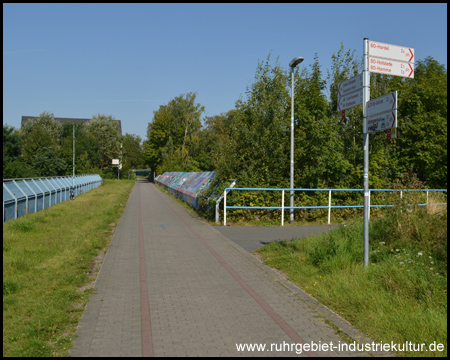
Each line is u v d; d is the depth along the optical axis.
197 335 4.25
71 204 21.48
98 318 4.76
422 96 18.75
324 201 14.64
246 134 14.78
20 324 4.52
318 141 15.04
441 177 18.23
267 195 14.23
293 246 8.77
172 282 6.38
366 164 6.50
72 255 8.14
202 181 21.25
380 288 5.48
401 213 7.91
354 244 7.48
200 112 71.06
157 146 72.19
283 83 15.50
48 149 52.19
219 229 12.27
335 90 17.81
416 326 4.28
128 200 25.67
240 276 6.75
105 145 74.00
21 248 8.58
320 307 5.15
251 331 4.37
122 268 7.32
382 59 6.57
